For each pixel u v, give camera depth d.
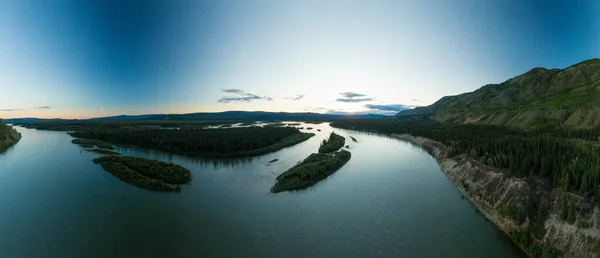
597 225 41.41
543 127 145.25
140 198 68.06
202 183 80.62
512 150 77.06
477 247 47.44
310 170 85.56
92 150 133.38
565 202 46.75
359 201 67.06
